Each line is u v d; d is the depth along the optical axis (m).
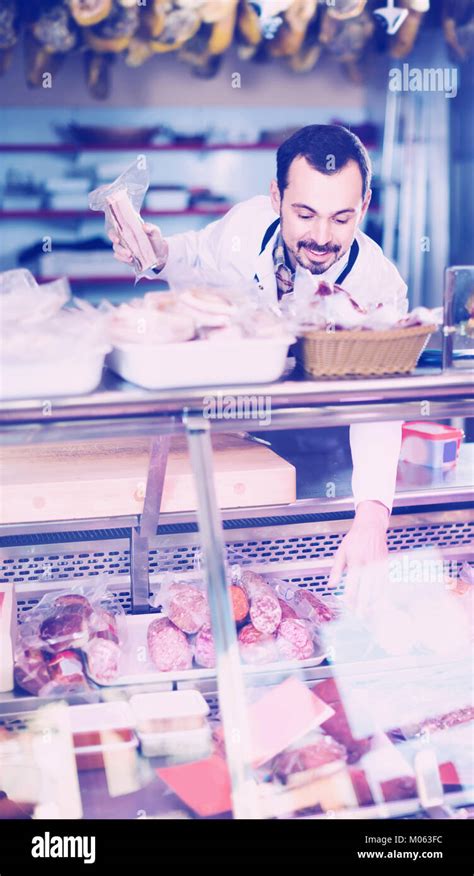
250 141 4.13
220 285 1.46
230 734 1.29
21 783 1.45
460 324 1.35
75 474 1.57
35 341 1.18
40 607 1.66
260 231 2.25
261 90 4.23
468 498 1.83
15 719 1.47
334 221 1.87
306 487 1.83
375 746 1.53
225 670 1.29
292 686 1.55
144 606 1.74
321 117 4.30
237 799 1.30
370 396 1.31
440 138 4.19
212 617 1.28
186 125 4.20
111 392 1.24
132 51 3.62
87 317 1.29
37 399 1.20
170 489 1.59
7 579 1.69
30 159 3.99
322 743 1.52
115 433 1.23
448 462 1.96
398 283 2.11
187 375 1.25
